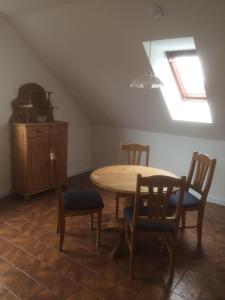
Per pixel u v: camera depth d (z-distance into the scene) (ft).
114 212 11.12
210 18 7.40
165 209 6.86
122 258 8.03
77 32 10.20
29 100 12.41
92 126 16.65
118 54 10.33
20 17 10.75
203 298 6.55
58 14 9.75
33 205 11.48
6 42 11.41
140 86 7.80
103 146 16.35
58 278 7.05
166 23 8.18
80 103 15.11
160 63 10.32
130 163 11.64
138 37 9.15
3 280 6.89
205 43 8.17
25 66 12.32
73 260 7.83
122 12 8.48
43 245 8.52
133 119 13.91
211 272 7.53
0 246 8.37
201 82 11.04
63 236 8.16
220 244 9.00
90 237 9.12
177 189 7.70
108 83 12.19
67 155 14.01
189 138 12.94
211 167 8.32
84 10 9.05
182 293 6.68
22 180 11.93
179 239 9.22
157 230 7.01
